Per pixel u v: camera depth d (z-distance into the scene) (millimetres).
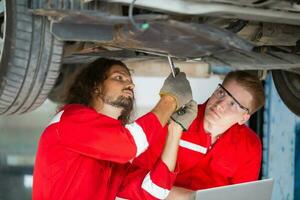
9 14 1875
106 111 2182
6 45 1896
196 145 2383
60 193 2043
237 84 2285
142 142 1983
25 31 1887
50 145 2023
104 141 1951
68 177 2035
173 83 2078
